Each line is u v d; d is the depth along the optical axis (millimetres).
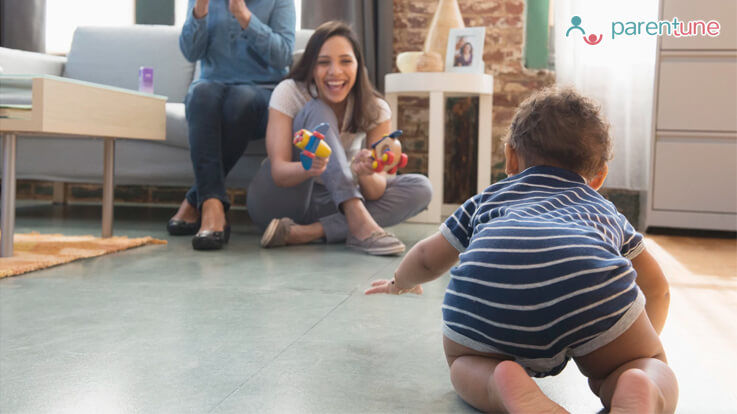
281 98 2158
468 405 807
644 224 2793
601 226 792
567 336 720
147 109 2127
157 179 2787
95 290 1446
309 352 1015
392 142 2035
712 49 2643
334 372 923
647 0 3006
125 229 2518
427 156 3396
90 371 917
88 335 1097
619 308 712
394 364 961
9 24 3508
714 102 2656
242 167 2705
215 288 1480
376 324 1183
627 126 3047
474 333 774
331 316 1237
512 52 3307
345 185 2027
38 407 786
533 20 3246
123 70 3246
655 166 2721
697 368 974
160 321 1192
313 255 1957
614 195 3113
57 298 1366
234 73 2480
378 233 1984
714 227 2689
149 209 3324
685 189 2703
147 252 1982
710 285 1630
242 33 2365
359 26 3195
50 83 1648
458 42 3029
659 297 899
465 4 3324
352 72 2096
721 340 1127
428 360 981
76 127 1760
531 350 743
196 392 840
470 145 3385
